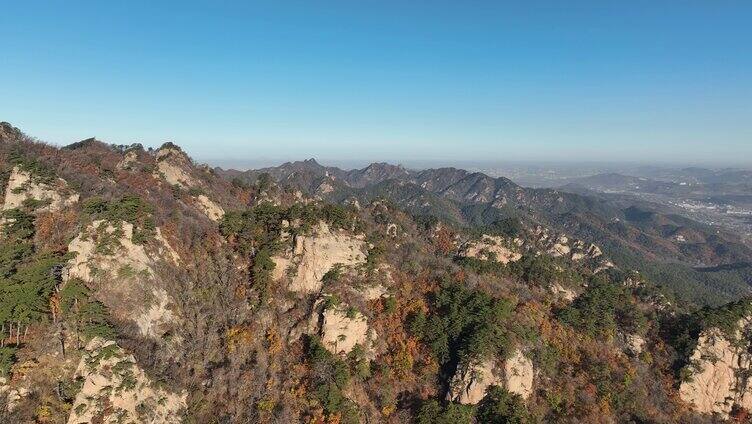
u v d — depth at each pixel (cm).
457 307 7900
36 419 4625
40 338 5184
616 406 7462
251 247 8244
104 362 5053
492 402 6606
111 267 6134
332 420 6119
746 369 8206
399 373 7012
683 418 7656
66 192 7444
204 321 6831
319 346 6881
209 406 5866
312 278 7888
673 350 8650
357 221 9706
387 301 7869
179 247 7625
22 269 5609
